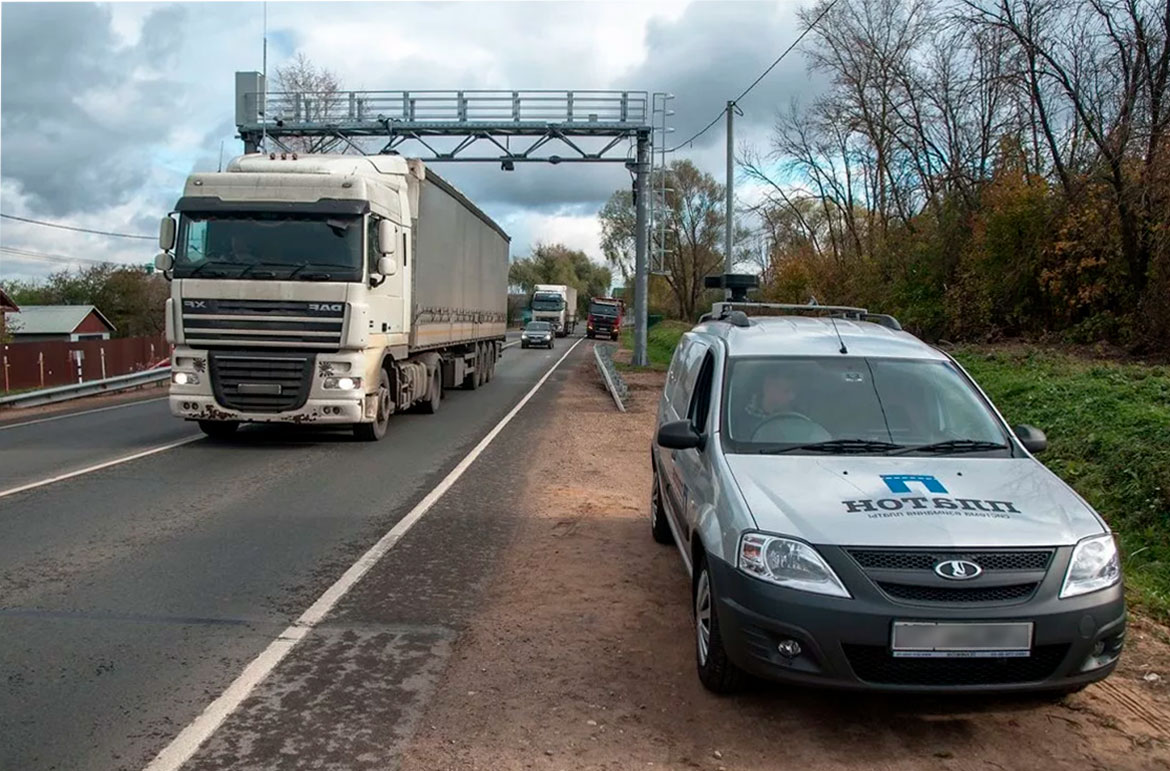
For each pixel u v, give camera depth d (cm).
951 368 583
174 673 482
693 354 698
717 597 440
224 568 684
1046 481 476
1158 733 427
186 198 1252
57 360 3256
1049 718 440
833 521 423
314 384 1248
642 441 1486
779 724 432
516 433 1544
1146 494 841
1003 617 398
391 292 1395
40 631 541
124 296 6800
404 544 768
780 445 517
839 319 698
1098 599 411
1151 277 1639
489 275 2520
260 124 2803
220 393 1250
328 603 605
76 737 407
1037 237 1984
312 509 900
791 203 3938
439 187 1736
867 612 400
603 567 701
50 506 891
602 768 388
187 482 1033
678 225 6184
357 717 433
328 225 1246
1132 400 1166
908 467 484
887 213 3103
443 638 543
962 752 406
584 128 2839
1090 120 1770
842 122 2973
